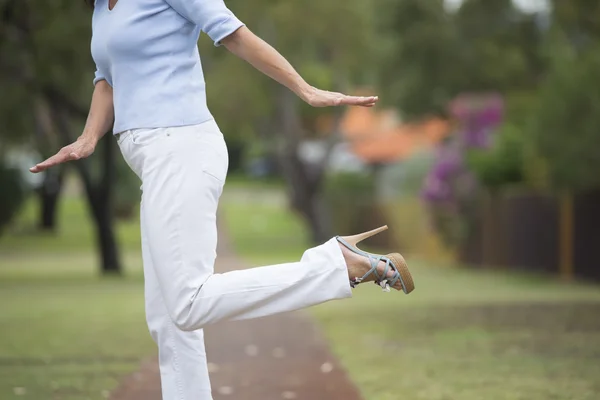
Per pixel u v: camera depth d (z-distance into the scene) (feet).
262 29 177.06
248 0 165.37
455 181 139.23
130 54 21.02
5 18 103.55
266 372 39.14
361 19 180.34
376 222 187.83
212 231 20.79
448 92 216.13
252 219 272.51
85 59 107.14
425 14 212.23
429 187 142.51
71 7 103.45
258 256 165.58
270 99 192.44
